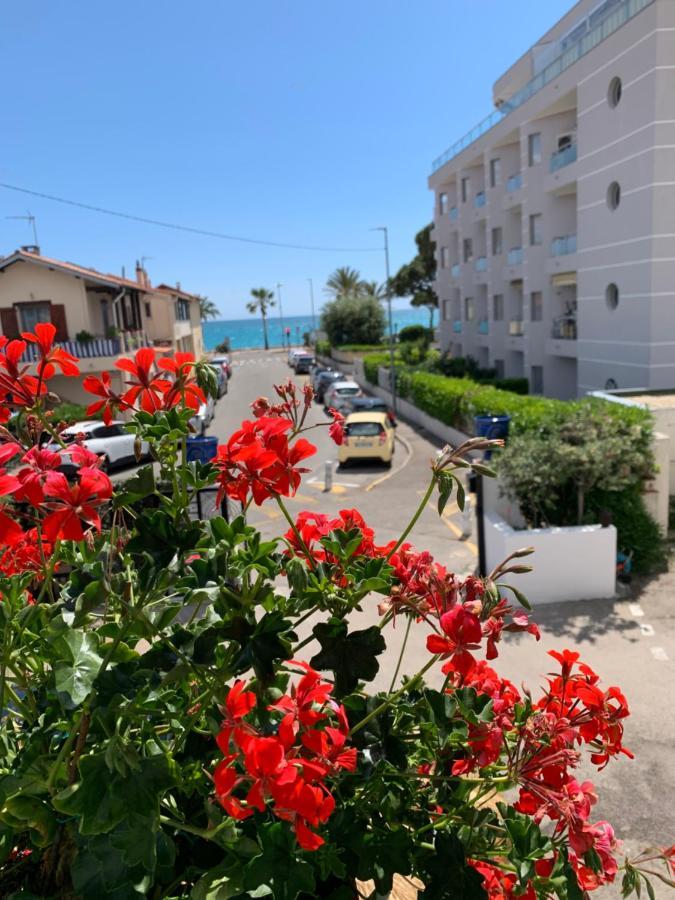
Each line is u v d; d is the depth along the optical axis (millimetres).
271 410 2420
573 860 1978
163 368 2238
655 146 17828
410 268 63844
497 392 18312
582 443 9422
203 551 2037
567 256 23094
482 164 33906
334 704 1845
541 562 8727
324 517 2512
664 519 10477
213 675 1897
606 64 19781
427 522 13188
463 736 2100
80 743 1817
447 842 2064
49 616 2193
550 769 2088
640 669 7047
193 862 1997
